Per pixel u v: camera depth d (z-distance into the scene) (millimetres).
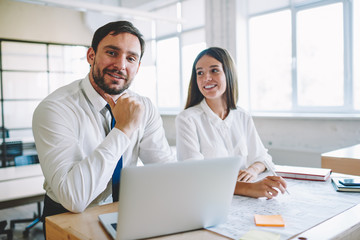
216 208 937
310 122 3740
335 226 949
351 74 3816
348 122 3416
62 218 1068
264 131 4211
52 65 7312
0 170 2529
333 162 2260
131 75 1423
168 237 883
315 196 1291
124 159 1515
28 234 2971
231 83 1901
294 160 3928
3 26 6789
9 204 1737
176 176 826
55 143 1200
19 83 7047
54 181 1123
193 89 1976
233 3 4742
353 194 1321
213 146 1839
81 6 3271
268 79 4699
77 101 1375
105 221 997
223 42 4926
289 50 4410
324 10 3998
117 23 1363
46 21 7172
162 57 6617
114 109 1244
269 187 1280
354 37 3768
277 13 4496
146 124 1631
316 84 4148
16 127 7098
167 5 6363
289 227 944
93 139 1378
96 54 1376
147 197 811
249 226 960
